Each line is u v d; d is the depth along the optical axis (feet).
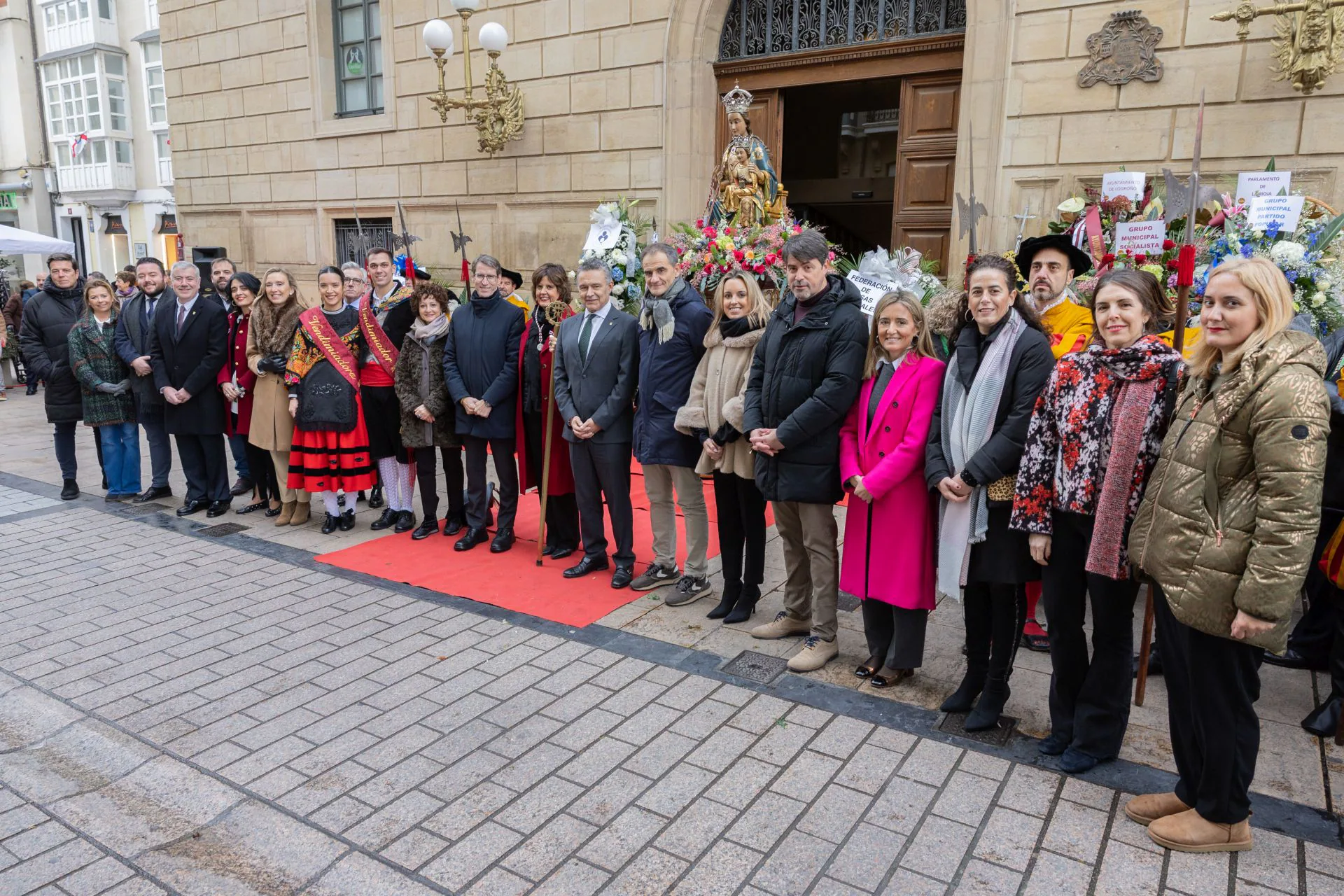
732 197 22.77
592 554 16.28
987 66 23.29
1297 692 11.82
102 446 21.56
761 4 28.12
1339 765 10.00
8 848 8.72
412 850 8.57
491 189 33.37
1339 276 13.66
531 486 17.49
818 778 9.75
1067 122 22.45
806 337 11.80
